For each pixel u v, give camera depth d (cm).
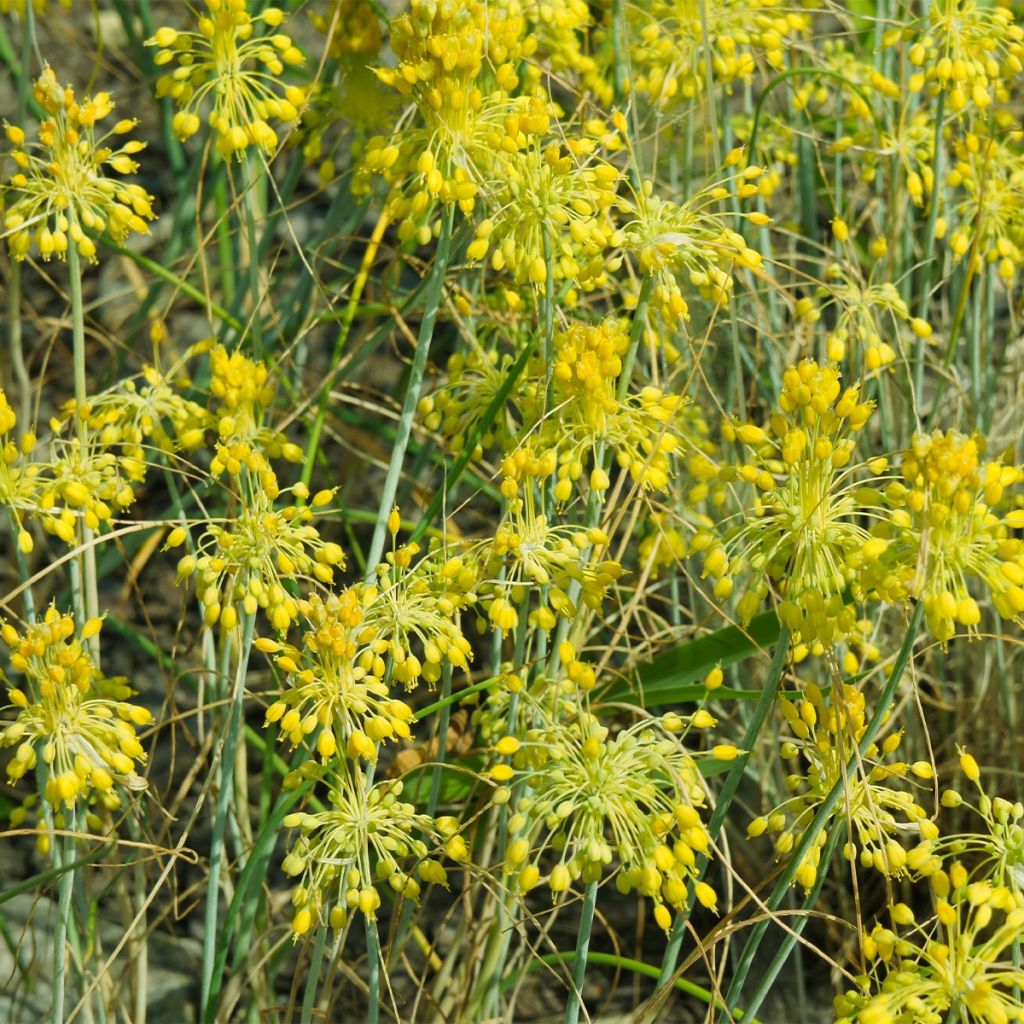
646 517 216
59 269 324
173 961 217
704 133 210
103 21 377
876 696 220
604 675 206
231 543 139
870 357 181
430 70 143
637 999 210
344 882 133
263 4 235
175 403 165
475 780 182
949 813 222
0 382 228
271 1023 188
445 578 139
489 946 173
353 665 138
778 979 220
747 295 204
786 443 121
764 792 211
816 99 237
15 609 253
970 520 117
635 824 127
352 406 282
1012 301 229
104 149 156
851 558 121
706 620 184
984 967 118
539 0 182
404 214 153
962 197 251
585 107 209
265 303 266
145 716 135
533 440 146
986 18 186
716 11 196
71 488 148
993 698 218
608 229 150
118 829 197
